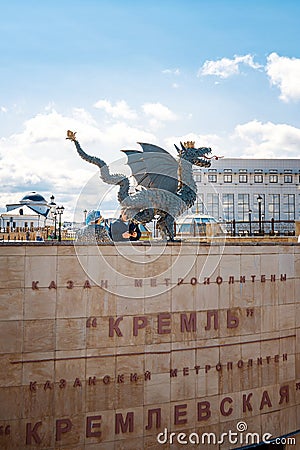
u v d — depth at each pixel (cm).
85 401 1262
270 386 1488
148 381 1318
